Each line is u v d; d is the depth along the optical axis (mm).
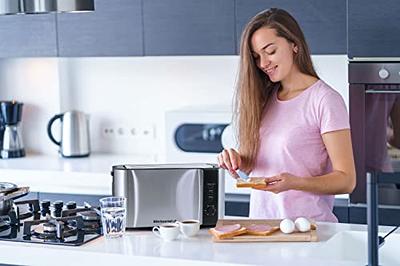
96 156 5285
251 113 3223
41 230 3100
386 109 4156
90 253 2766
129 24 4758
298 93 3193
